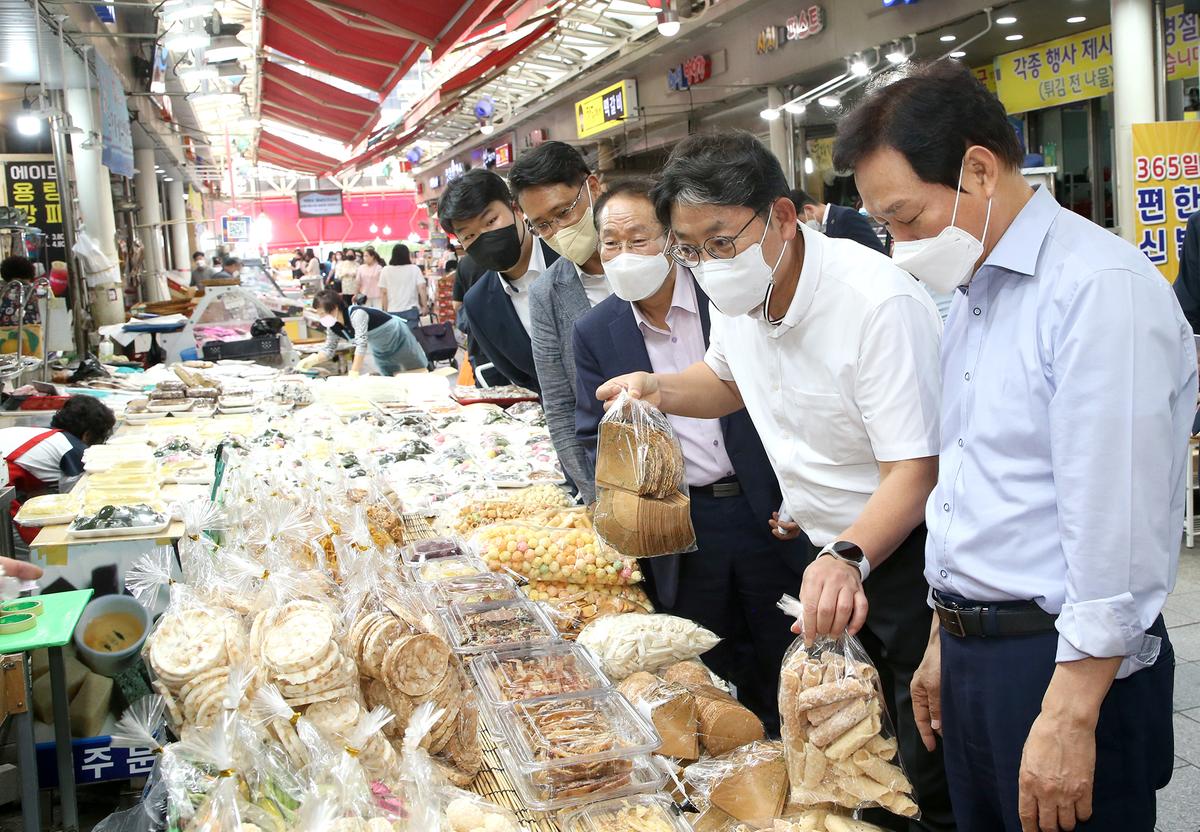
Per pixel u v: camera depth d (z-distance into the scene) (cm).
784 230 177
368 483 266
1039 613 140
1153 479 125
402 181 4256
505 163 1941
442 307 1558
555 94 1562
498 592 216
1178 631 376
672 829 140
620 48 1239
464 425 430
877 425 176
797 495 202
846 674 153
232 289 919
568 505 289
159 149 1647
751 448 228
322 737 129
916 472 171
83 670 262
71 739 246
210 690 137
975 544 145
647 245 217
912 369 173
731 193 167
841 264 182
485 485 333
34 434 435
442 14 735
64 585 270
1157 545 126
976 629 146
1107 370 125
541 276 287
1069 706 129
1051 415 131
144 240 1577
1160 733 145
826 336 181
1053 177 852
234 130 3041
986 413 143
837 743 149
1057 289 133
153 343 896
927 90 135
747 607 245
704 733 170
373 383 545
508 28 687
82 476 356
